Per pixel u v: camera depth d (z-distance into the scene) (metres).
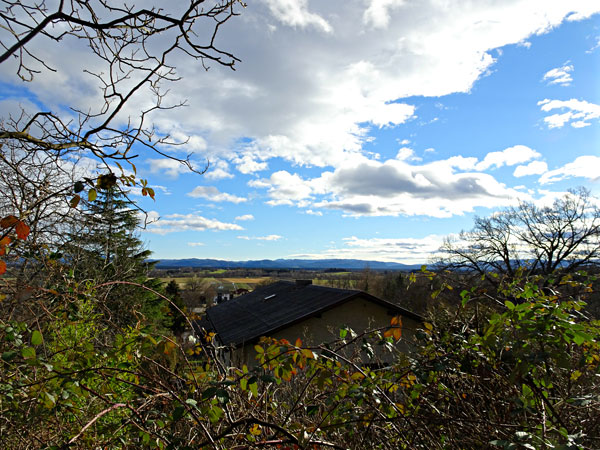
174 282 29.30
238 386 2.23
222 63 1.98
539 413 1.90
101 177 1.79
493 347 2.12
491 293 3.07
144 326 2.04
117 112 1.92
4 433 1.89
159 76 2.02
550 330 1.79
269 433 2.18
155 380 1.83
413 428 2.05
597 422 2.18
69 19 1.60
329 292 14.02
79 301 2.33
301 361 1.85
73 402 1.90
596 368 2.18
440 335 2.69
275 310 15.07
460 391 2.47
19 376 2.00
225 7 1.83
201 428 1.71
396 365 2.32
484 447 2.03
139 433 1.86
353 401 2.15
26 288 2.16
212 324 18.62
